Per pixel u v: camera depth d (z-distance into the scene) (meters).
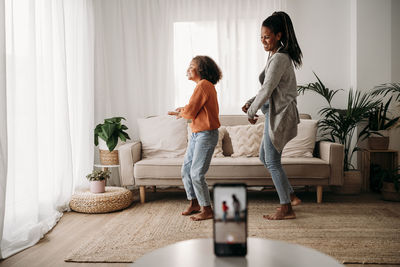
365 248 2.08
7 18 2.33
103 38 4.21
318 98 4.21
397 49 4.01
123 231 2.49
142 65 4.23
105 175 3.28
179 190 4.10
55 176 3.06
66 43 3.47
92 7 3.94
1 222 2.02
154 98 4.24
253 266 0.94
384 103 4.04
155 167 3.29
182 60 4.19
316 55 4.18
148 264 0.96
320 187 3.31
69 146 3.14
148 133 3.81
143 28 4.22
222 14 4.14
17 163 2.45
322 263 0.95
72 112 3.52
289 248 1.07
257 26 4.10
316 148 3.71
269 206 3.22
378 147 3.80
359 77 4.03
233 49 4.14
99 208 3.01
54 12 3.10
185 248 1.08
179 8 4.16
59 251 2.12
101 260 1.95
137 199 3.64
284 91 2.49
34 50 2.56
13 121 2.33
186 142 3.80
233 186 1.02
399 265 1.84
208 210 2.77
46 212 2.77
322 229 2.46
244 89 4.15
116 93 4.24
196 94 2.60
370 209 3.05
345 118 3.76
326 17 4.16
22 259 2.00
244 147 3.61
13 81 2.34
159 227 2.58
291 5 4.16
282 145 2.51
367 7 3.98
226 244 1.01
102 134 3.60
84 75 3.78
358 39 4.00
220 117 3.93
